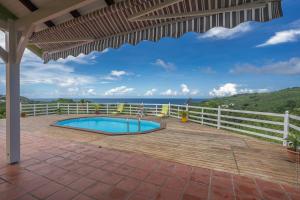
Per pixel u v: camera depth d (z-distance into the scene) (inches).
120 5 105.0
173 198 98.8
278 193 104.7
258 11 88.4
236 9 92.6
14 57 137.6
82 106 516.7
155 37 124.9
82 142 200.8
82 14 132.8
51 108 494.0
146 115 463.5
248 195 102.3
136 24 129.9
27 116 433.7
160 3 99.7
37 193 102.1
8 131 138.0
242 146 190.2
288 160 151.8
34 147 180.4
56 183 112.5
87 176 121.6
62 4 109.3
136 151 171.5
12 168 131.7
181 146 188.9
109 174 124.6
